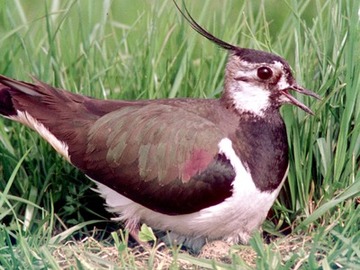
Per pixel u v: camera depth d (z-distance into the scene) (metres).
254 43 14.09
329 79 13.01
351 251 11.30
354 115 13.12
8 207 13.14
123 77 14.54
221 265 11.30
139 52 14.62
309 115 13.02
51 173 13.35
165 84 14.23
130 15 16.98
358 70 12.62
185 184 12.09
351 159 12.88
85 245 12.22
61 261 11.62
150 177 12.22
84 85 14.07
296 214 13.05
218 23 16.44
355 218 12.18
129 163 12.30
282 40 14.75
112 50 15.66
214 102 12.61
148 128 12.30
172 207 12.26
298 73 13.10
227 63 12.53
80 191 13.38
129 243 12.99
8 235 11.72
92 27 15.47
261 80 12.30
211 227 12.33
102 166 12.41
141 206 12.52
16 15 15.95
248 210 12.16
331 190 12.90
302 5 15.40
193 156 12.08
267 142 12.23
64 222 13.34
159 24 15.02
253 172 12.08
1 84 12.96
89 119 12.66
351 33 12.57
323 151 12.90
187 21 14.12
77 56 14.82
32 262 11.37
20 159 13.19
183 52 14.45
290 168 13.07
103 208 13.49
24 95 12.86
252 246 11.54
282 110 13.27
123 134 12.36
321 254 11.79
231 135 12.22
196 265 11.57
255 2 16.81
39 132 12.79
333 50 13.32
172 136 12.20
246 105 12.33
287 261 11.30
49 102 12.80
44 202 13.38
